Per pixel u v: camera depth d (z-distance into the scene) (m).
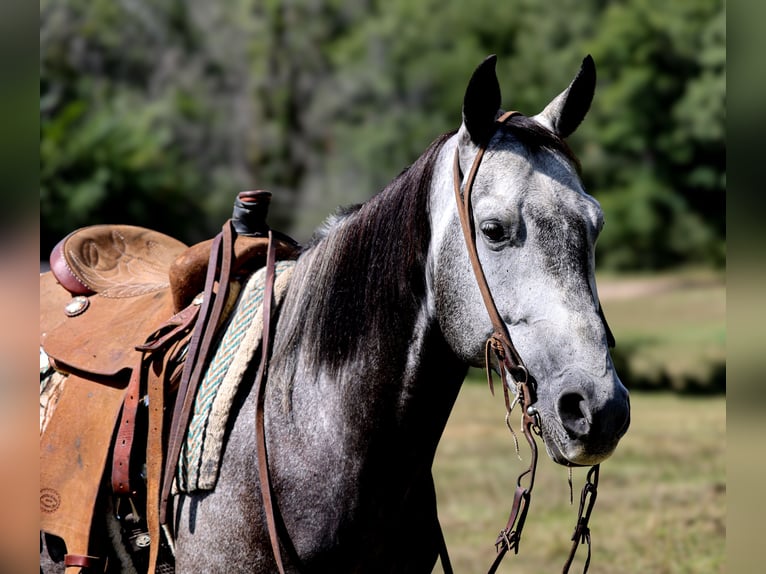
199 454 3.26
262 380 3.27
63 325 3.92
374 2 26.34
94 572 3.44
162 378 3.44
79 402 3.61
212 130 23.88
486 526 8.11
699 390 17.66
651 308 28.56
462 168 3.07
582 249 2.87
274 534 3.10
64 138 14.93
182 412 3.31
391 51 25.16
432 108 25.03
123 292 4.02
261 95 24.30
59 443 3.57
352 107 24.88
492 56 2.98
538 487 9.55
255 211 3.74
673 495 8.91
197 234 18.47
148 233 4.47
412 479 3.29
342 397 3.22
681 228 30.02
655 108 26.81
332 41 25.52
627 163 29.55
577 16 27.22
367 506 3.20
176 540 3.33
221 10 24.73
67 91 18.88
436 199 3.16
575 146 29.06
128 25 22.75
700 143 27.22
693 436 12.56
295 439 3.21
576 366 2.76
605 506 8.61
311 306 3.33
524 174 2.94
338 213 3.57
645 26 26.22
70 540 3.43
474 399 16.28
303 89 24.70
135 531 3.53
